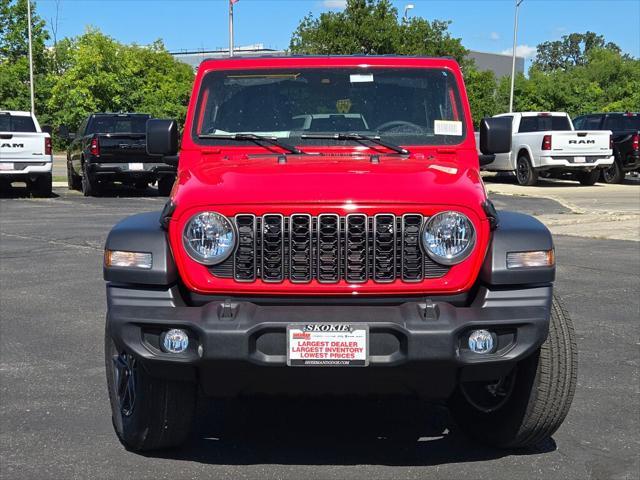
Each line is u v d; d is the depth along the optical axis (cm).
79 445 459
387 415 513
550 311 404
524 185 2378
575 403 523
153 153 542
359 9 3503
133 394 445
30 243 1205
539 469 426
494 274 396
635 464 431
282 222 391
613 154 2434
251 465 433
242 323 379
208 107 520
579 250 1152
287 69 526
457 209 395
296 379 392
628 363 610
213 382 399
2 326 724
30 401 530
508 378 442
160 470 426
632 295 845
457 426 492
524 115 2458
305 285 393
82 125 2158
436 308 386
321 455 447
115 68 3969
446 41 3656
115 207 1733
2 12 4828
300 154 495
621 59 6675
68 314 769
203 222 394
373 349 382
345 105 518
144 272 400
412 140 506
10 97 4575
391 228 393
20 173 1908
